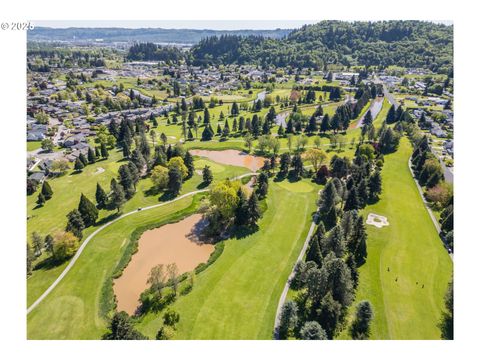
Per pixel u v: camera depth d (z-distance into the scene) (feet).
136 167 420.36
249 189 399.65
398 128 553.23
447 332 205.26
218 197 312.09
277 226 315.99
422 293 234.38
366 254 264.52
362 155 428.56
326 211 330.54
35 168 456.04
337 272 212.43
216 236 310.04
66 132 612.70
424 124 594.65
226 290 240.32
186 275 256.52
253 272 257.75
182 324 212.43
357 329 204.44
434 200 346.13
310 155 430.61
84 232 313.53
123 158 490.08
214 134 636.89
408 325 209.67
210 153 536.01
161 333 202.28
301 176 424.87
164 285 241.55
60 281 254.06
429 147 460.96
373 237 292.81
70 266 269.85
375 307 221.87
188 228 326.44
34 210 356.59
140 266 274.77
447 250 278.46
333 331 200.23
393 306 223.10
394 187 385.09
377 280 244.83
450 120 609.01
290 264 264.93
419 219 322.14
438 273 253.24
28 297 239.09
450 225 291.99
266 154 523.70
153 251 292.81
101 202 359.25
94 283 252.83
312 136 602.85
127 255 283.18
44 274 261.44
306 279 224.33
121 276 263.29
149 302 233.14
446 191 338.95
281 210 344.28
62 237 276.62
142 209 355.36
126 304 237.45
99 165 466.29
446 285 241.96
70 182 417.28
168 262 279.08
